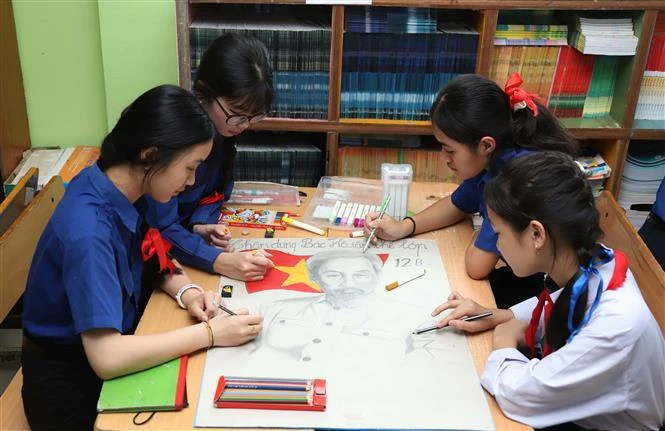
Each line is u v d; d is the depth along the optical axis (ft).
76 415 4.78
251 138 8.27
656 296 4.78
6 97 8.16
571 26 7.72
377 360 4.23
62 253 4.19
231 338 4.30
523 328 4.56
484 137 5.12
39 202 5.66
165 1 8.11
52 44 8.47
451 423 3.78
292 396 3.86
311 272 5.16
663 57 7.76
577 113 8.03
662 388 4.24
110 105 8.63
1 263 5.07
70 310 4.39
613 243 5.63
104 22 8.18
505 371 4.01
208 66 5.21
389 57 7.38
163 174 4.17
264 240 5.62
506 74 7.73
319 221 6.00
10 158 8.32
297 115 7.68
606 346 3.90
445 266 5.33
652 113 8.09
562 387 3.87
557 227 3.94
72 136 9.02
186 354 4.22
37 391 4.70
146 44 8.31
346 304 4.77
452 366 4.21
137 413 3.82
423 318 4.66
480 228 5.51
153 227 5.21
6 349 7.85
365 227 5.65
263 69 5.28
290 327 4.51
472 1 7.09
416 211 6.30
